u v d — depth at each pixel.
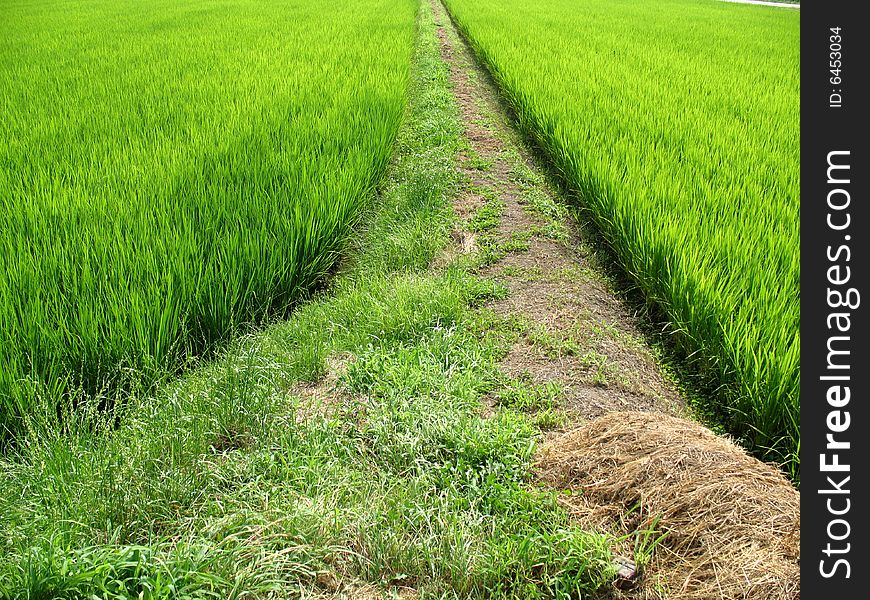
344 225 6.09
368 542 2.67
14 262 4.45
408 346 4.25
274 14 23.08
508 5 28.25
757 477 2.78
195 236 5.05
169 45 15.32
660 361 4.55
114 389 3.86
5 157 6.79
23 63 12.76
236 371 3.71
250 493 2.93
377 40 16.05
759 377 3.71
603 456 3.06
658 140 7.77
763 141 7.59
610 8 28.67
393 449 3.25
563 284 5.39
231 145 7.20
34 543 2.57
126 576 2.42
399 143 8.99
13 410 3.56
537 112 8.99
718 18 25.45
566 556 2.57
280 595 2.44
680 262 4.70
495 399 3.88
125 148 7.03
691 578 2.48
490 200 7.16
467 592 2.57
